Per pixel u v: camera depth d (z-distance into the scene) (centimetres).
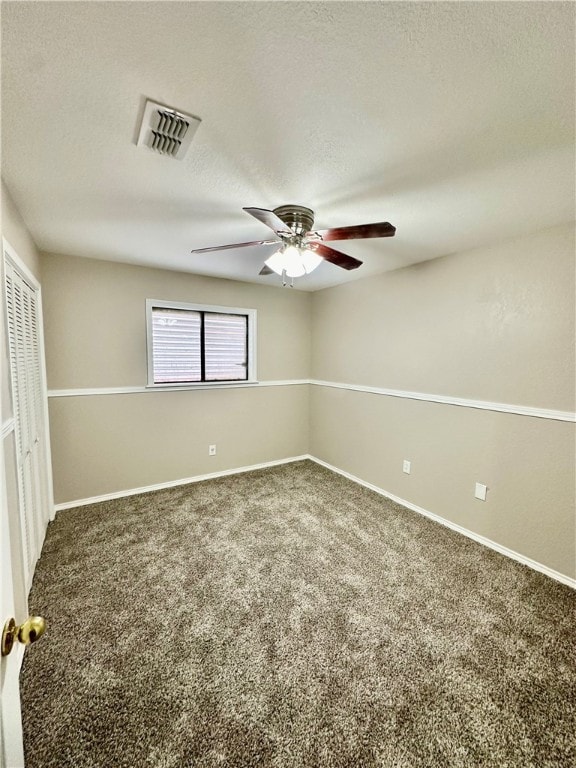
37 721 127
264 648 159
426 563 226
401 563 226
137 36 88
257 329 394
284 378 421
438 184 162
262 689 140
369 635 167
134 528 267
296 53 93
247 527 270
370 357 347
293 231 186
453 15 82
